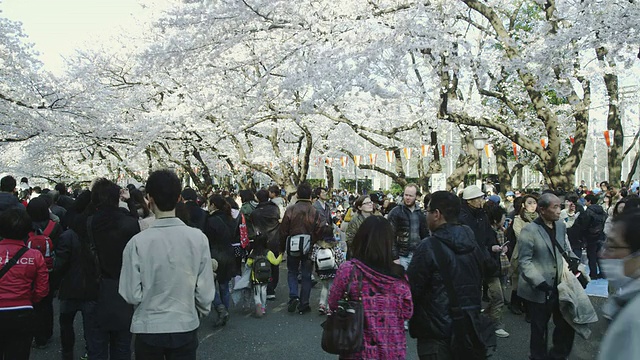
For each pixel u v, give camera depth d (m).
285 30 10.93
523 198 7.66
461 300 3.33
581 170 46.94
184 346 3.28
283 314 7.51
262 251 7.34
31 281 4.19
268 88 12.75
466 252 3.41
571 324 4.71
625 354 1.63
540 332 4.87
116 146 22.16
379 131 15.05
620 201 6.58
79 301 4.89
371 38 10.59
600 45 10.30
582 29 9.63
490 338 3.40
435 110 13.91
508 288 9.09
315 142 23.23
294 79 10.50
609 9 9.60
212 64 12.27
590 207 9.70
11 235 4.14
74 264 4.79
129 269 3.26
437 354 3.37
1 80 12.91
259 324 6.92
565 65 11.13
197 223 6.84
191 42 11.26
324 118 19.83
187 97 15.42
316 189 10.63
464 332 3.29
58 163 30.83
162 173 3.42
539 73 10.62
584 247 10.28
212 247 6.95
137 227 4.50
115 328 4.29
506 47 10.62
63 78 14.96
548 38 9.89
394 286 3.13
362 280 3.12
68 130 15.04
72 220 5.09
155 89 17.84
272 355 5.55
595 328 6.49
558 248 4.91
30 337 4.18
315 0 10.54
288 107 14.39
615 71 12.80
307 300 7.54
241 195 9.47
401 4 10.66
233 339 6.19
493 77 14.09
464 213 6.29
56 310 8.19
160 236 3.32
